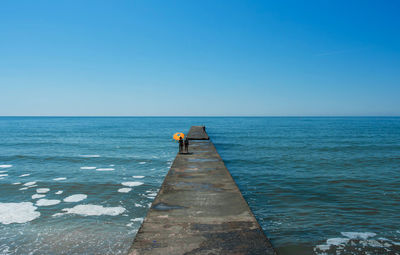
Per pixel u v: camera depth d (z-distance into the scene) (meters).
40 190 11.00
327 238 6.70
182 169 10.65
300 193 10.49
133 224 7.67
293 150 23.69
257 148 25.44
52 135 44.44
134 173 14.38
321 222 7.66
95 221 7.86
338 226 7.39
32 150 24.38
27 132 52.41
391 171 14.44
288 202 9.44
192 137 24.95
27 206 9.10
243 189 11.08
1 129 63.94
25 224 7.64
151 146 28.02
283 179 12.74
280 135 43.22
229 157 19.80
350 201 9.50
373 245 6.34
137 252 4.02
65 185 11.76
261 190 10.93
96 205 9.23
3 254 6.04
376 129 60.84
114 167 16.14
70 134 46.97
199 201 6.58
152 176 13.66
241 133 49.09
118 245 6.45
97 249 6.26
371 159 18.45
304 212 8.45
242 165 16.52
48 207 9.02
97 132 52.97
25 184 11.90
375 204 9.18
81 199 9.88
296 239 6.66
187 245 4.25
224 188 7.82
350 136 39.84
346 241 6.54
